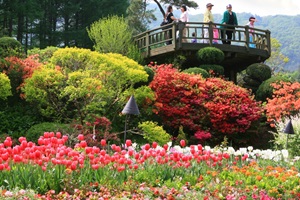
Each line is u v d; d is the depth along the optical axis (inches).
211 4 751.1
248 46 744.3
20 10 1069.1
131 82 520.7
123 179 267.6
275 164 367.9
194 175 291.7
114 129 517.3
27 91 485.7
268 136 624.7
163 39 751.1
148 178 273.6
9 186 239.8
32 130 463.5
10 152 266.5
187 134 570.9
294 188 286.5
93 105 475.8
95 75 500.4
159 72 584.7
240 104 587.8
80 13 1249.4
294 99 611.5
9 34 1134.4
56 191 247.8
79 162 263.0
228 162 341.4
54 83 478.3
